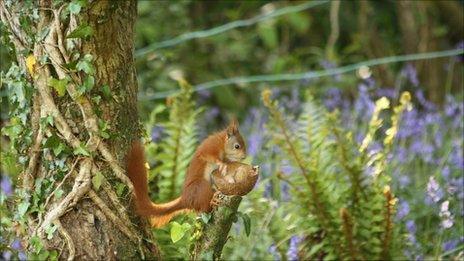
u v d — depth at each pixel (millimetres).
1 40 7121
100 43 6797
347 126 12430
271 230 9203
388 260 9078
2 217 7457
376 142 10781
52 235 6672
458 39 16312
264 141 11664
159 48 14773
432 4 15930
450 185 10312
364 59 16312
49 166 6809
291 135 9570
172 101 10047
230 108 15766
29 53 6836
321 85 15094
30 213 6883
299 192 9148
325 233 9117
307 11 17078
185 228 6898
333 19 15156
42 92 6770
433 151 11945
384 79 15938
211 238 6852
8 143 9180
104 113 6812
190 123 9469
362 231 9039
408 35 16094
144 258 6844
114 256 6688
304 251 9188
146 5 15008
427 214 10211
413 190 10492
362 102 12641
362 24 16234
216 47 16734
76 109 6754
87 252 6660
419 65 15906
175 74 14906
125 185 6777
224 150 6871
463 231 9828
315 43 17594
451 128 12539
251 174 6746
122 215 6750
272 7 16531
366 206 9055
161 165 9508
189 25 16125
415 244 9492
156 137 10422
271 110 9273
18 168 6988
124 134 6914
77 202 6691
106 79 6840
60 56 6738
